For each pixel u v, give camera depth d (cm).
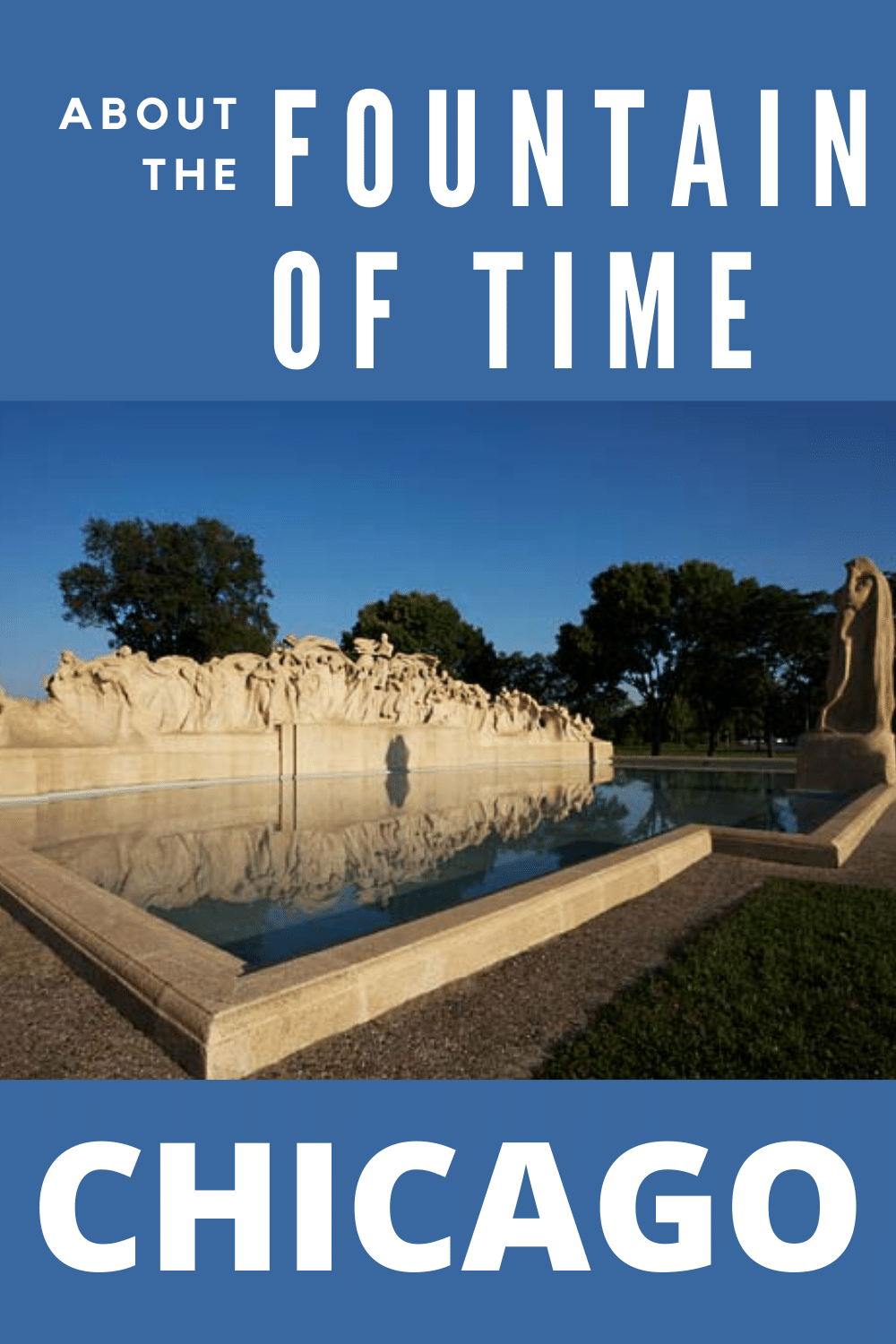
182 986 434
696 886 789
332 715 2495
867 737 1744
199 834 1136
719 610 4672
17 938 596
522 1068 411
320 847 1045
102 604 4900
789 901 712
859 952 573
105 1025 449
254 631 5347
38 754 1599
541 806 1605
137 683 1952
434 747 2817
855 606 1817
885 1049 428
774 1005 482
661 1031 446
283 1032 421
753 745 7444
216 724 2158
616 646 4934
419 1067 410
